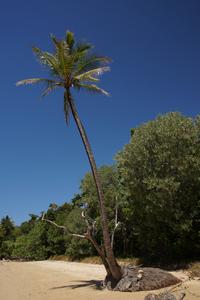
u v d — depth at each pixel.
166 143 34.12
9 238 127.00
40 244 88.25
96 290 25.36
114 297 21.77
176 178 33.88
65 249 80.44
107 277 25.59
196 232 34.75
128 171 35.72
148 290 23.17
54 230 82.19
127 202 41.59
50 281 34.75
